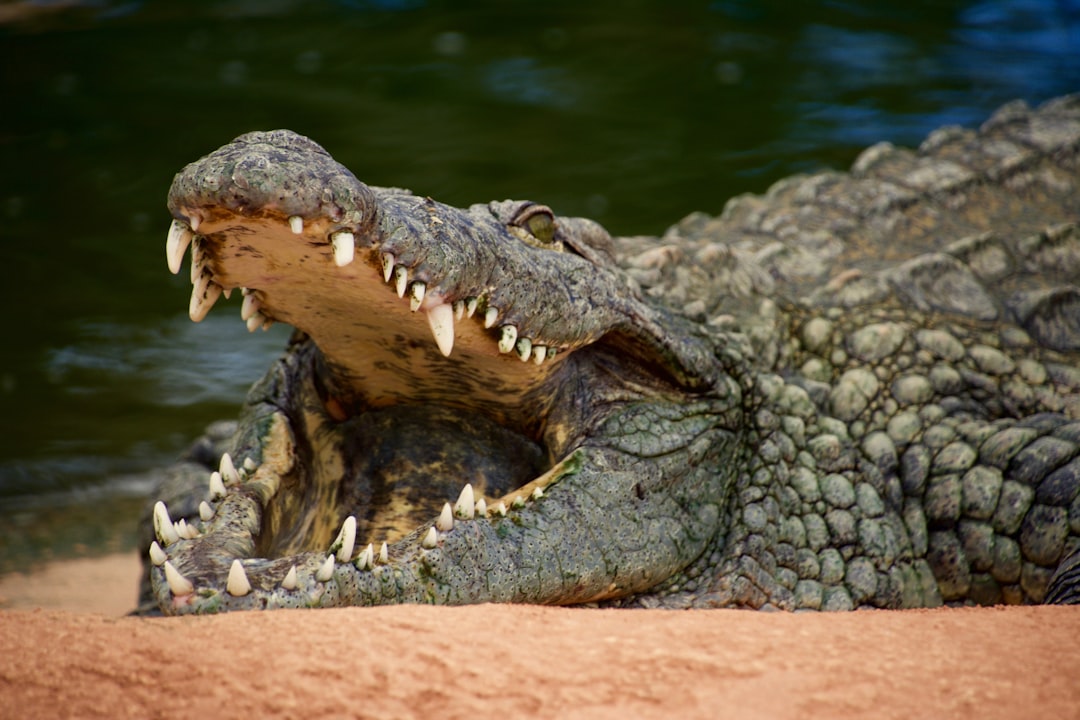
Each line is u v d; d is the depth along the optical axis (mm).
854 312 16188
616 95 43531
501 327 11008
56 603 17391
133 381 28016
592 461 11938
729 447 13508
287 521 11406
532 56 48062
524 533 10914
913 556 14359
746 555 13023
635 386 12898
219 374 28578
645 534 12016
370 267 9734
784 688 7309
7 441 25203
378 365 11883
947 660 7758
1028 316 16922
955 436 15008
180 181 8883
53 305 30656
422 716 6961
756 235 18625
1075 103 24719
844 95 43188
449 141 38562
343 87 44406
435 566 10047
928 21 52719
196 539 9789
